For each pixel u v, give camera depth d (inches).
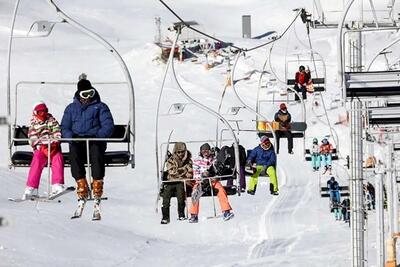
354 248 1215.6
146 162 2628.0
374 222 1907.0
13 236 1253.7
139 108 3476.9
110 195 2078.0
